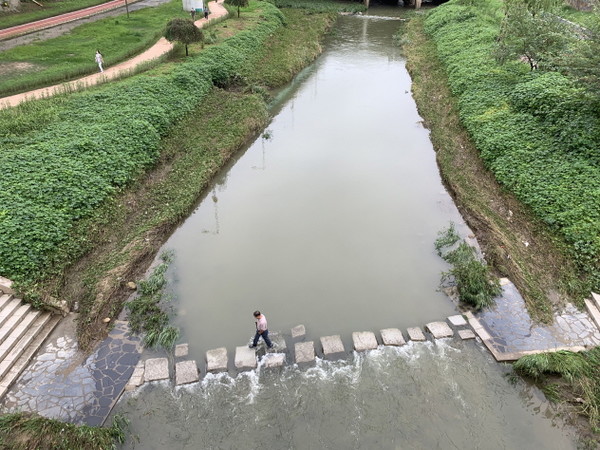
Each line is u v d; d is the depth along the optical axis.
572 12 39.84
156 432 11.19
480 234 17.95
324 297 15.38
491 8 44.94
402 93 34.25
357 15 60.22
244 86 33.25
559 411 11.55
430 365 12.89
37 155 19.25
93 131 21.81
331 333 14.01
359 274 16.38
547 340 13.27
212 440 11.06
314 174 23.36
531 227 17.38
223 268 16.70
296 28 50.28
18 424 10.48
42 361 12.68
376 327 14.23
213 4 55.47
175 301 15.12
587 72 19.72
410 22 53.44
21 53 33.72
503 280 15.53
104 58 32.78
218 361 12.93
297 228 19.02
